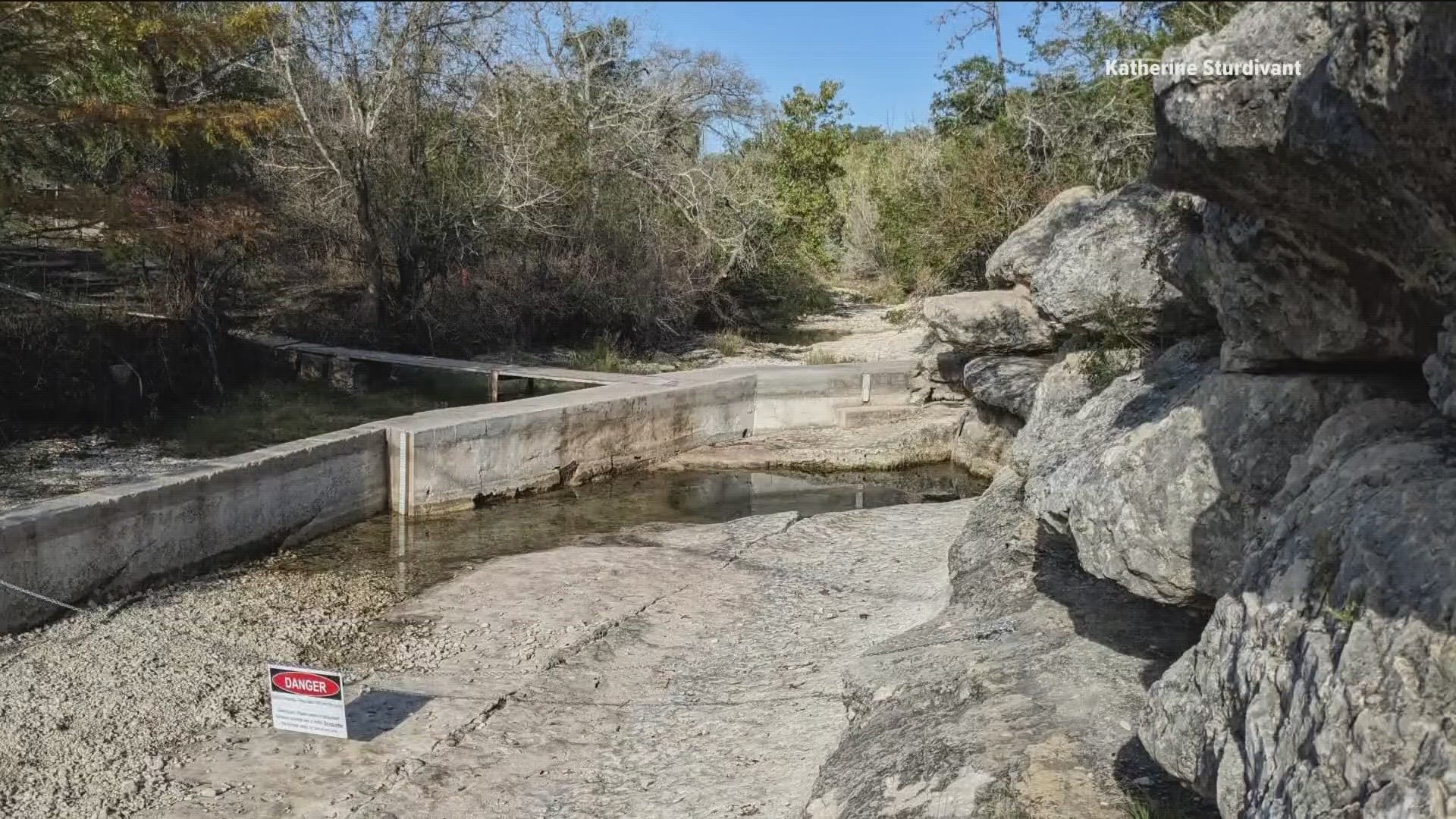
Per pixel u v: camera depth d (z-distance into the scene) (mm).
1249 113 3299
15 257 17750
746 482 15789
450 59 22109
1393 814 2465
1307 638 2957
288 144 20641
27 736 6820
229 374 17500
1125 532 4641
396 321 21688
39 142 15008
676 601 9820
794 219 30828
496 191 22812
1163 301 8172
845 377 18438
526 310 23062
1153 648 5742
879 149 39844
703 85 26062
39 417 15016
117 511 9758
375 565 11305
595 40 25203
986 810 4395
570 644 8727
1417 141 2717
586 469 15586
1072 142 19531
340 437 12875
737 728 7035
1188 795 4242
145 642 8578
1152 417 5246
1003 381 14305
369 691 7797
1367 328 3893
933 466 16641
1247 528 4246
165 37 14195
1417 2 2475
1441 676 2582
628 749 6922
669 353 24453
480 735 7117
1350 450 3533
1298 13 3148
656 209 24859
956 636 6879
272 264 20734
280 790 6328
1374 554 2873
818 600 9719
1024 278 14438
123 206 14250
